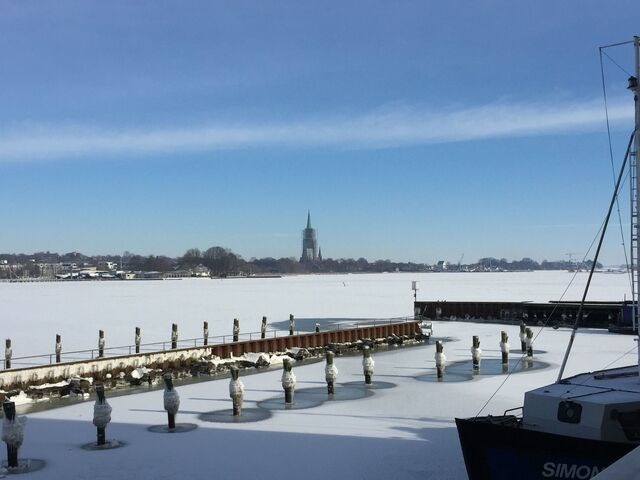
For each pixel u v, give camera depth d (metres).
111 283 197.12
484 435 12.05
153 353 32.50
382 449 17.19
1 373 26.66
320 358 38.00
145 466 16.06
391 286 144.62
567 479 11.25
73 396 27.03
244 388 27.16
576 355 34.47
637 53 12.83
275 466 15.84
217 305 79.62
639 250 13.01
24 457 17.05
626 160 13.49
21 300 93.25
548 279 197.38
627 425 11.99
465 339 45.44
